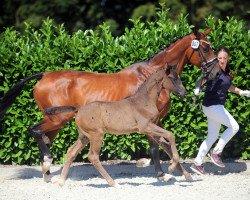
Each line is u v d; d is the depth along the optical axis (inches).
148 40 576.4
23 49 580.4
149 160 572.1
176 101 577.9
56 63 576.1
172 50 527.8
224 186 497.7
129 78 518.9
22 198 461.7
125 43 578.6
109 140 582.2
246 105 580.1
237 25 586.9
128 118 487.2
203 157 539.5
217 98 527.8
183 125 581.6
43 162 518.9
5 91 577.3
